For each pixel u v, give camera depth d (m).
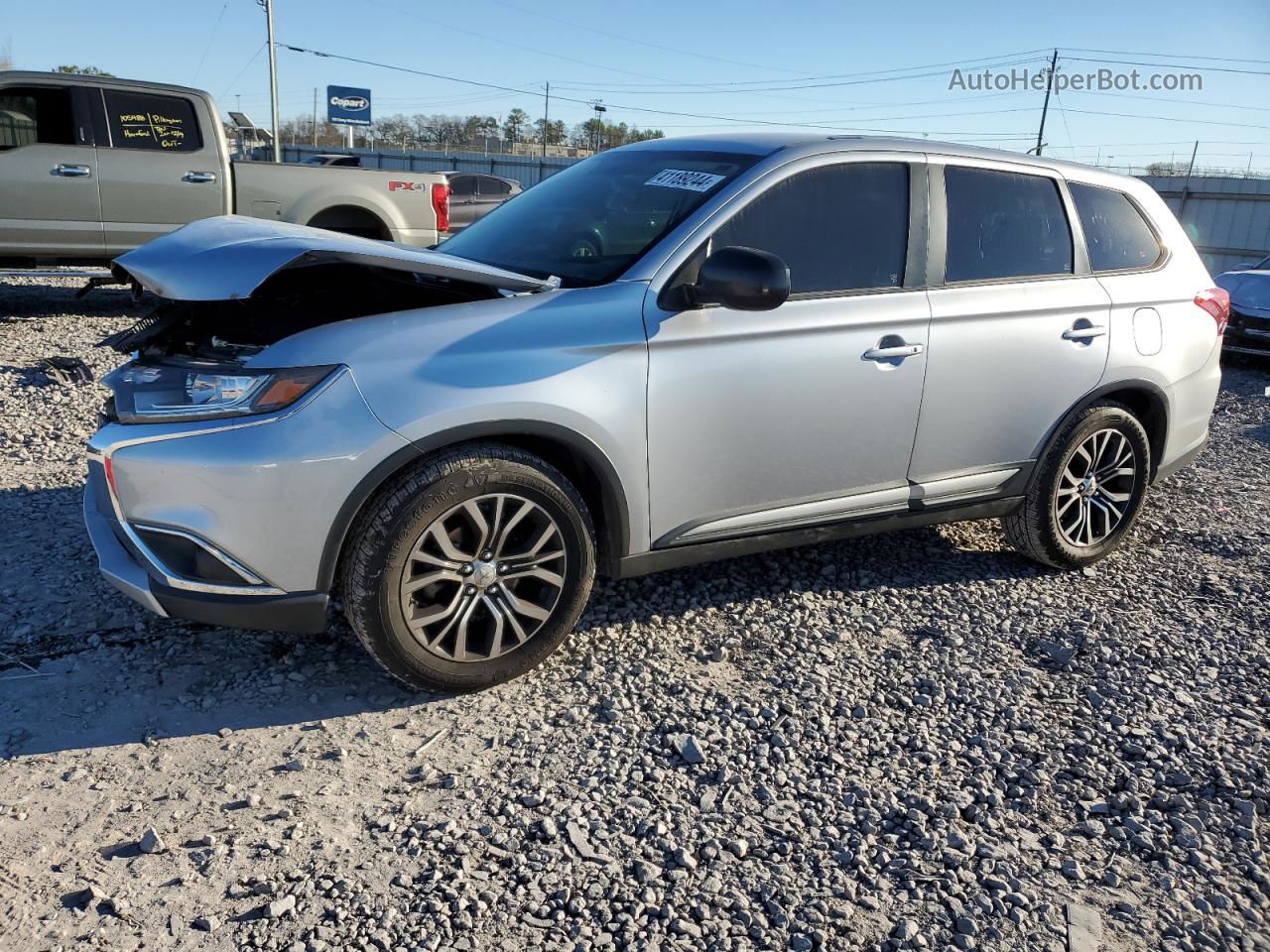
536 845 2.59
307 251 2.90
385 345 2.96
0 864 2.41
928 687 3.50
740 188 3.53
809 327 3.55
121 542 3.21
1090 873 2.60
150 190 9.27
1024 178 4.23
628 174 4.01
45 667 3.29
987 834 2.74
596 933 2.30
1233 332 10.25
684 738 3.08
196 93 9.42
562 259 3.63
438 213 10.67
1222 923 2.45
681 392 3.35
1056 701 3.46
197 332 3.33
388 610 3.01
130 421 2.96
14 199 8.77
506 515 3.15
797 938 2.32
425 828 2.63
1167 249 4.73
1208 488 6.08
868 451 3.81
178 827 2.59
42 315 9.38
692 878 2.51
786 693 3.39
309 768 2.87
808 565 4.48
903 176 3.88
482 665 3.23
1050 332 4.16
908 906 2.45
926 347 3.82
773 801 2.82
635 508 3.38
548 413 3.10
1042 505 4.36
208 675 3.32
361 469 2.89
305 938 2.24
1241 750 3.19
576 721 3.17
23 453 5.45
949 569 4.57
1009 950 2.33
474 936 2.27
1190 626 4.10
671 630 3.81
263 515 2.85
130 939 2.21
